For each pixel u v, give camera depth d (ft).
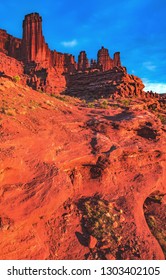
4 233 32.32
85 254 37.78
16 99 60.29
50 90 173.99
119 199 51.60
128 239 41.83
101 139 59.00
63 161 48.14
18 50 296.92
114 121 71.72
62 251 37.47
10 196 34.65
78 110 79.87
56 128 56.95
